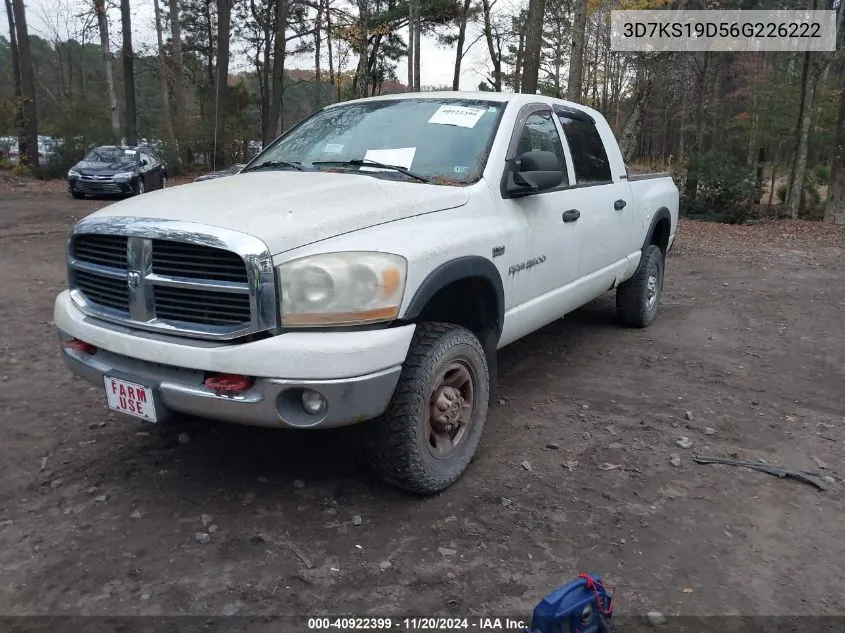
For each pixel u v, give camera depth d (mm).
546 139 4656
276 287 2830
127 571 2822
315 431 4148
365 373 2891
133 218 3109
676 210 7090
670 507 3412
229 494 3432
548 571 2877
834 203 16969
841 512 3420
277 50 27656
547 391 4984
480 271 3555
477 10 30484
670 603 2699
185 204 3215
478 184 3828
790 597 2762
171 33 36469
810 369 5652
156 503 3342
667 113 50688
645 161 45719
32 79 26172
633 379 5297
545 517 3285
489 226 3760
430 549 3002
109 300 3285
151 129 31859
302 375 2807
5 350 5586
